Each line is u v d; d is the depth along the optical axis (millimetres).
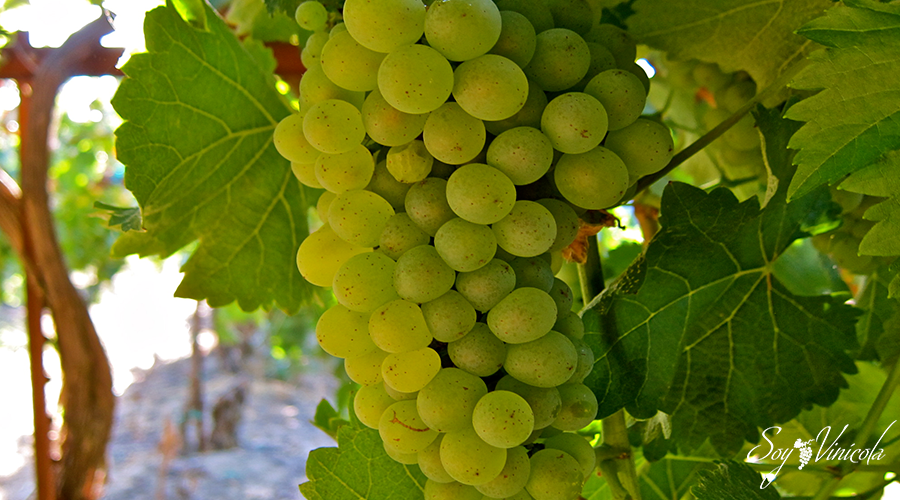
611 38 264
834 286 414
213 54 328
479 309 231
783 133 292
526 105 236
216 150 332
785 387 311
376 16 219
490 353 230
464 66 223
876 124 231
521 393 233
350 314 245
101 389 611
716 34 318
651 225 387
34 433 603
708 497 280
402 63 217
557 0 256
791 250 419
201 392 1834
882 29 236
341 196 244
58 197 1545
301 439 1917
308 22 292
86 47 514
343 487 287
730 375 309
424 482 288
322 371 2381
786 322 307
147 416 2016
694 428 313
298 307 375
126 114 302
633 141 247
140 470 1665
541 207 232
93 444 611
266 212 356
